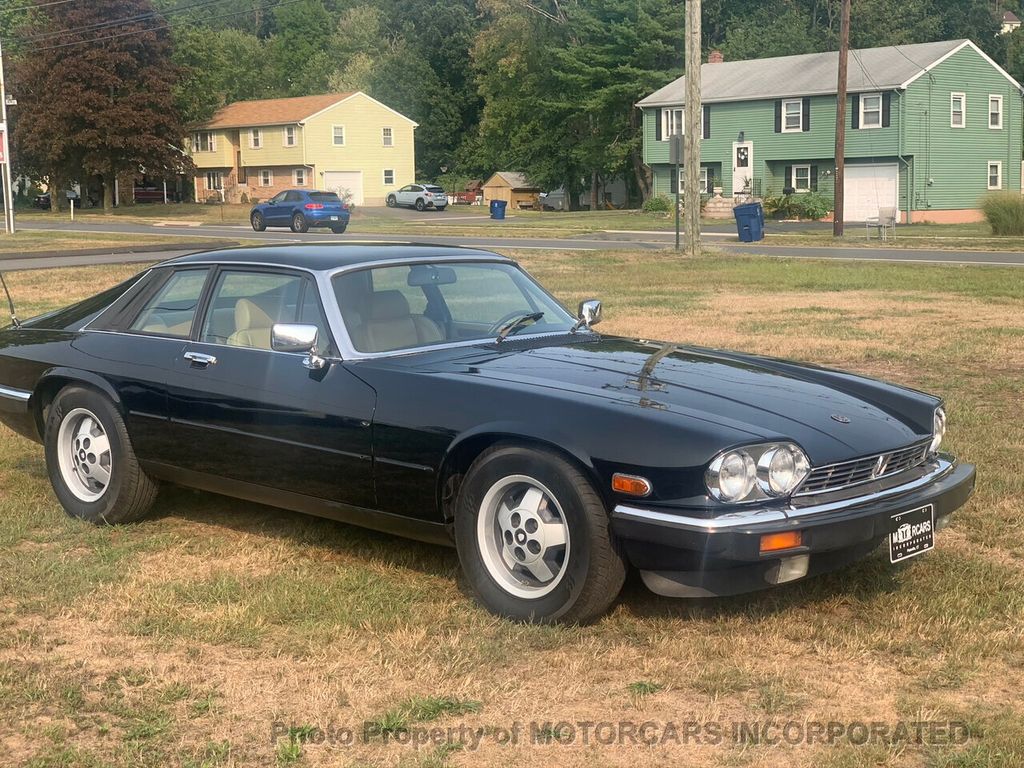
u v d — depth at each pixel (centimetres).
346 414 486
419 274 555
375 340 511
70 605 472
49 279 2048
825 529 413
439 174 9312
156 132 6544
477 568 459
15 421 639
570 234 3753
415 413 466
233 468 535
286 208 4116
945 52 4894
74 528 586
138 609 464
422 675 401
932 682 397
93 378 582
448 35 9438
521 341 541
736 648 425
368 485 485
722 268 2281
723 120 5450
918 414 484
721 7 8088
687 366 507
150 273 602
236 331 544
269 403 512
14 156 6544
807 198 4947
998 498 617
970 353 1115
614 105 6525
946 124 4972
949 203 5041
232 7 11344
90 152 6334
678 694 389
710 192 5547
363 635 440
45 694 387
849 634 434
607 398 441
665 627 445
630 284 1955
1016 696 386
